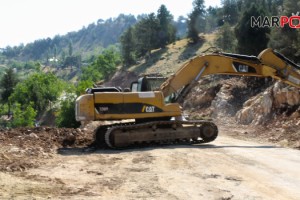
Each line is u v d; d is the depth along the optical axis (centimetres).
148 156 1337
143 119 1642
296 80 1723
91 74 12200
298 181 1011
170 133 1639
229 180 1010
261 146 1686
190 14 10331
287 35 3269
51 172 1085
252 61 1728
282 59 1722
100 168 1157
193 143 1698
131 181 996
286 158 1343
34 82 9794
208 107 3819
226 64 1720
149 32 10619
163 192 895
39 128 1842
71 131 1845
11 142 1491
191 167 1160
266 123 2438
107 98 1568
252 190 920
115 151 1508
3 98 10931
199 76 1712
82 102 1550
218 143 1766
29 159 1241
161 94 1628
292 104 2334
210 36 10162
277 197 868
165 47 10612
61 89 9950
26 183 921
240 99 3388
